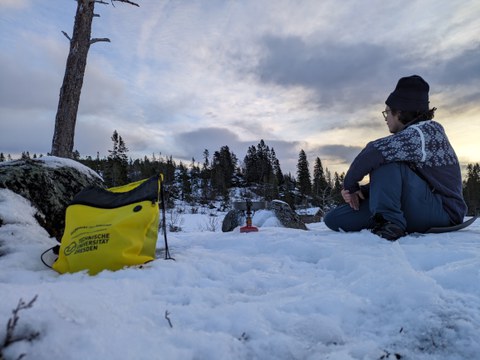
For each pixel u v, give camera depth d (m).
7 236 2.52
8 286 1.36
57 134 6.07
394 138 2.83
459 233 2.93
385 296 1.49
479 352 1.14
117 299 1.45
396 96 3.04
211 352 1.12
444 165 2.88
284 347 1.17
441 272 1.72
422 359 1.14
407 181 2.83
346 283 1.76
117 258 2.05
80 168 3.74
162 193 2.33
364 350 1.17
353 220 3.28
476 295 1.50
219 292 1.70
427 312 1.34
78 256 2.06
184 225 17.20
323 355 1.14
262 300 1.60
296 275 2.04
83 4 6.27
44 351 0.97
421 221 2.92
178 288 1.71
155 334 1.19
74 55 6.22
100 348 1.03
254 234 3.35
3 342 0.96
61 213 3.23
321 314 1.41
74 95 6.17
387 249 2.25
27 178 3.16
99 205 2.27
